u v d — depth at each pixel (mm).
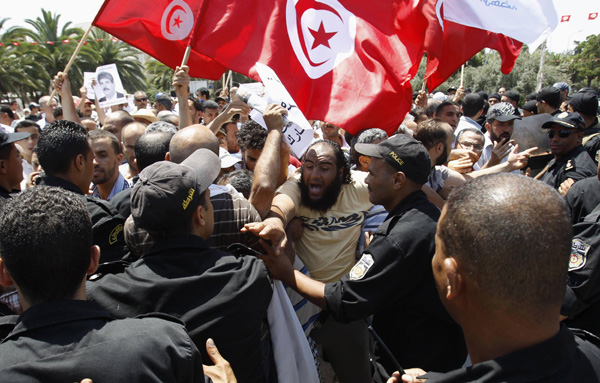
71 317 1276
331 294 2117
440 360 2100
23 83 33969
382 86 3684
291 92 3650
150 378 1244
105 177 3354
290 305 2170
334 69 3678
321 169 2711
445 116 5855
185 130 2385
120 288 1627
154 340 1296
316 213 2791
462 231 1134
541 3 4695
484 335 1157
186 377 1342
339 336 2814
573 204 3201
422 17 3619
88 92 7352
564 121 3871
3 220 1278
